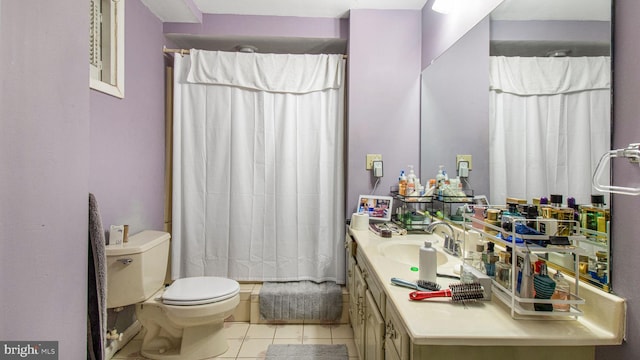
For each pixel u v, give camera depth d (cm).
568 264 94
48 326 73
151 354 180
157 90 227
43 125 71
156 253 183
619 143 79
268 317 220
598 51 85
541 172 110
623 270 78
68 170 79
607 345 79
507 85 131
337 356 182
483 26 149
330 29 236
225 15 232
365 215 200
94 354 117
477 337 75
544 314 82
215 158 238
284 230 240
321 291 224
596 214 86
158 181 230
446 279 114
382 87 224
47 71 72
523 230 88
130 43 193
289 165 240
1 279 62
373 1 215
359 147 225
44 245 72
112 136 177
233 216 239
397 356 94
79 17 83
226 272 241
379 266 125
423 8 221
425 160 216
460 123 170
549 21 106
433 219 195
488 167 145
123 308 186
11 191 64
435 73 201
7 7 62
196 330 180
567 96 98
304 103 241
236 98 237
